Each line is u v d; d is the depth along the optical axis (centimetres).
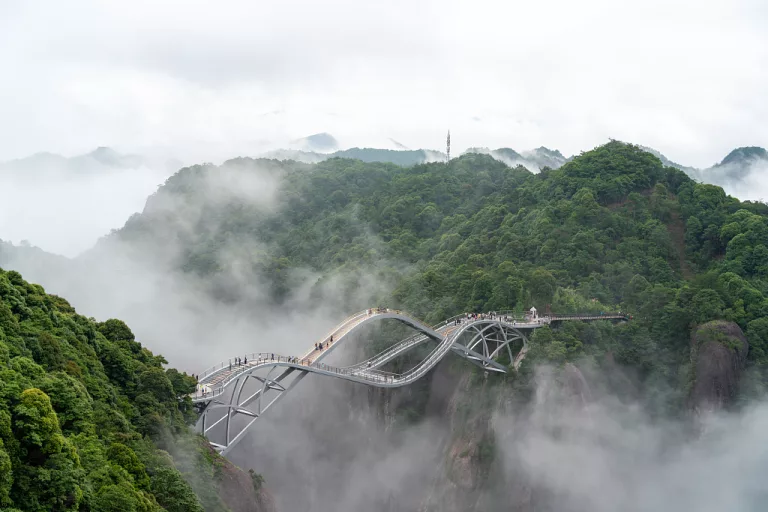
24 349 9669
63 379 9488
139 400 11275
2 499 6950
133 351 12925
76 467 8131
